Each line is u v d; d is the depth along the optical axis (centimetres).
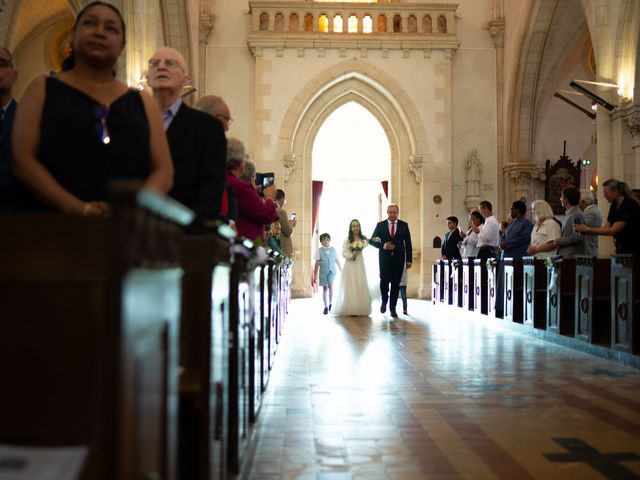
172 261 182
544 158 2072
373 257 2131
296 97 1872
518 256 1108
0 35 1206
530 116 1895
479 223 1399
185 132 367
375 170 2258
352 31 1900
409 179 1914
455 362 722
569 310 891
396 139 1923
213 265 235
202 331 230
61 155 273
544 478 343
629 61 1312
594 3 1368
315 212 2238
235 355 312
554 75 1891
